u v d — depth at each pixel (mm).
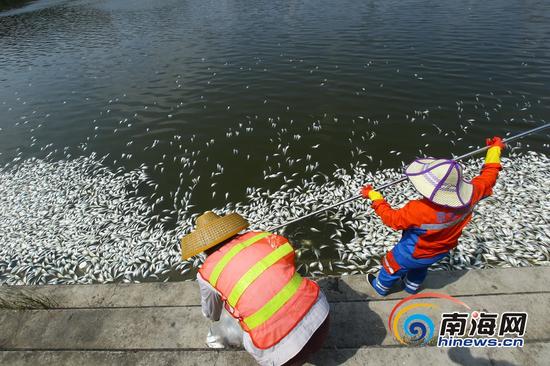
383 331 2865
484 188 2426
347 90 10102
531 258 4250
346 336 2857
